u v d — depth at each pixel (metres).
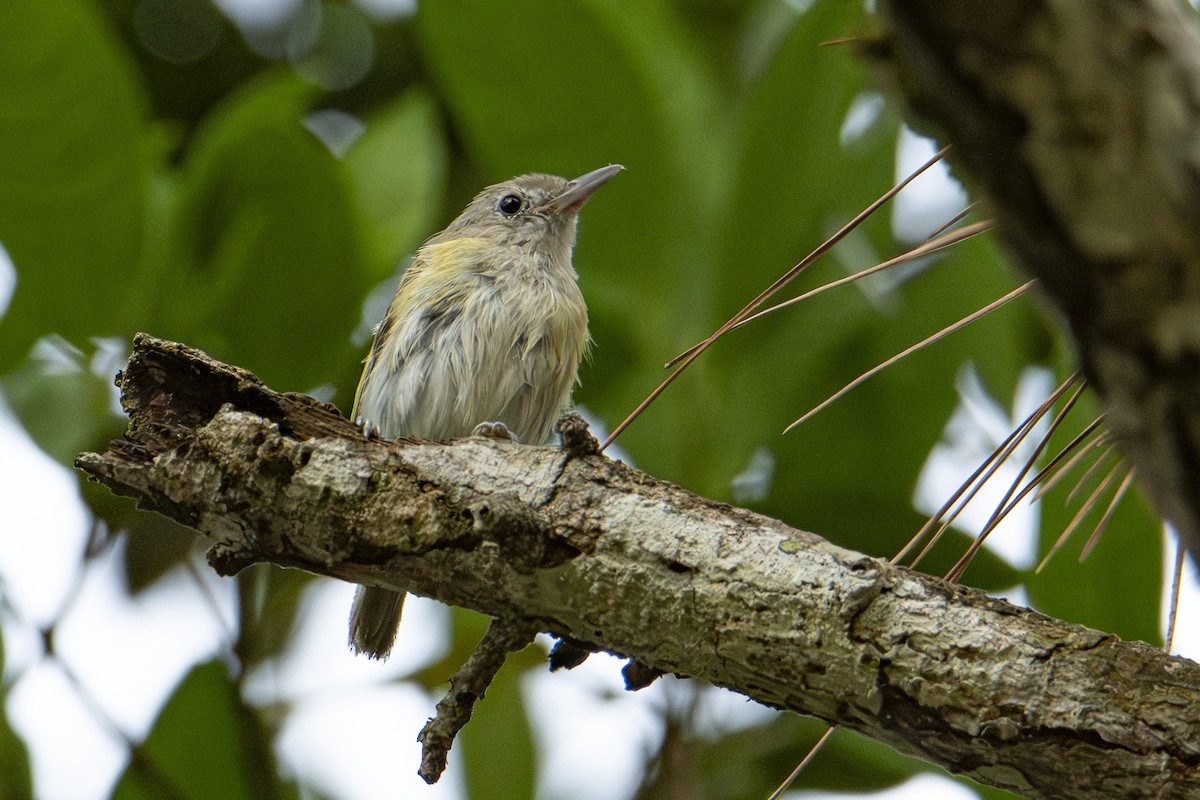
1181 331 2.82
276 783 9.27
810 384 8.78
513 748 10.03
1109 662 5.05
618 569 5.57
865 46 3.05
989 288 8.87
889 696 5.23
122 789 9.24
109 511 9.30
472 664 6.05
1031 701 5.03
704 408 8.71
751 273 8.45
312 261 9.34
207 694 9.23
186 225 9.27
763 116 8.14
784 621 5.36
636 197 8.99
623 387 8.89
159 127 10.00
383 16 12.95
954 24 2.76
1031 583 8.02
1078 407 7.50
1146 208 2.77
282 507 5.78
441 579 5.79
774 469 9.18
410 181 9.98
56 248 9.12
